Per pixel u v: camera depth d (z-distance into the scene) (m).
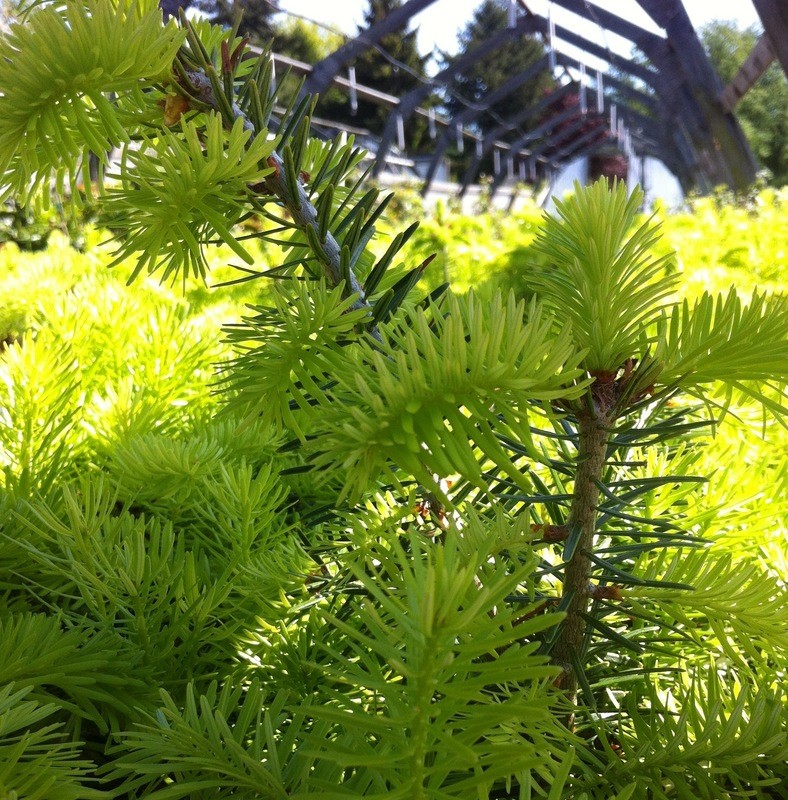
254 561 0.33
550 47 6.36
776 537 0.33
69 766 0.21
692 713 0.24
